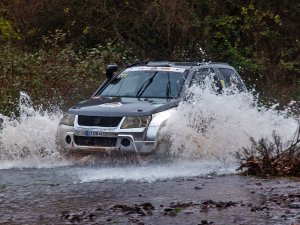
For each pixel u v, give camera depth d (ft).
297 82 187.01
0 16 187.21
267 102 153.48
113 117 96.27
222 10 197.98
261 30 198.39
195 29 190.60
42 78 142.10
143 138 94.94
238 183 80.02
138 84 109.81
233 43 197.26
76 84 141.18
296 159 86.99
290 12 206.39
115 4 186.60
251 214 63.77
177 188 77.15
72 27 186.19
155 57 187.32
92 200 71.31
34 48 185.98
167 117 97.91
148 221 61.67
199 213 64.44
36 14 186.60
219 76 115.24
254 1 201.46
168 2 182.19
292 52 201.46
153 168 92.48
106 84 114.01
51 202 70.69
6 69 144.46
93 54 156.97
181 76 108.58
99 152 96.22
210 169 91.40
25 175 88.58
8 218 63.87
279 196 71.36
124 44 183.73
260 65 190.70
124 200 71.05
